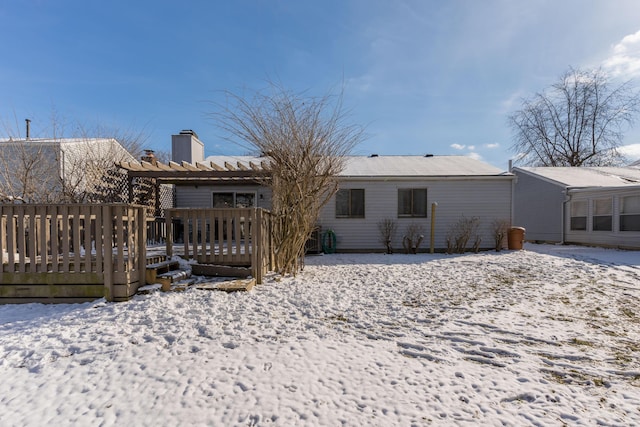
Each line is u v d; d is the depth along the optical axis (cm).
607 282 575
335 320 378
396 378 252
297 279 581
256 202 1083
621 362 282
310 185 605
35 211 417
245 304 415
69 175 809
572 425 200
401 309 421
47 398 227
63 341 309
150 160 934
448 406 218
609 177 1367
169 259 545
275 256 632
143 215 455
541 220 1420
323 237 1070
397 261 849
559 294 500
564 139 2202
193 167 762
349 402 221
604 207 1130
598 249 1063
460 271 684
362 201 1104
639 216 1017
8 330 332
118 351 291
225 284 473
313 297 457
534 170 1534
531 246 1213
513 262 788
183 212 556
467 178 1078
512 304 449
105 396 229
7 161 770
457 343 318
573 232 1255
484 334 341
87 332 328
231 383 243
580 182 1294
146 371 259
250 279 514
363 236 1101
